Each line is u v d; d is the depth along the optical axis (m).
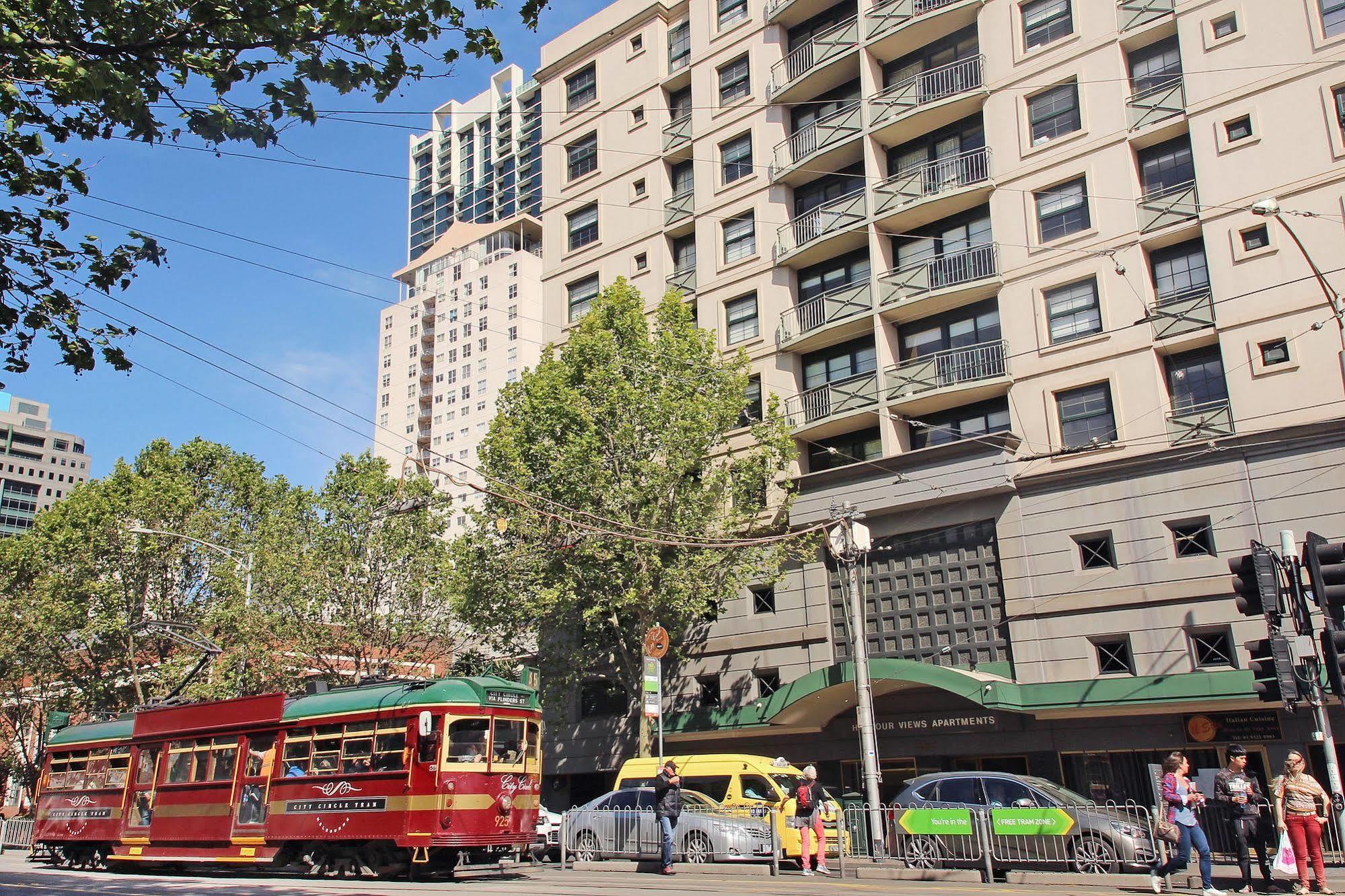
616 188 37.97
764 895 12.86
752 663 30.31
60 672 40.38
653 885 15.14
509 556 27.42
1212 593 23.00
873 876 16.59
